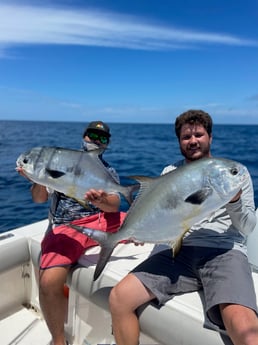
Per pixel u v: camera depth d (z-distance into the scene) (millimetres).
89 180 2236
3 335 2582
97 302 2281
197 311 1898
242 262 2018
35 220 6629
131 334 1931
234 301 1730
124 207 6746
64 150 2211
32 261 2797
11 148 19047
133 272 2062
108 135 2867
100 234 1960
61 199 2658
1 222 6480
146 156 17609
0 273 2631
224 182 1804
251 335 1602
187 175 1828
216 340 1756
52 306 2268
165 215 1868
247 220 2027
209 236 2170
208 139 2412
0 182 9742
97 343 2418
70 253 2338
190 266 2107
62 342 2346
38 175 2178
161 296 1960
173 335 1896
